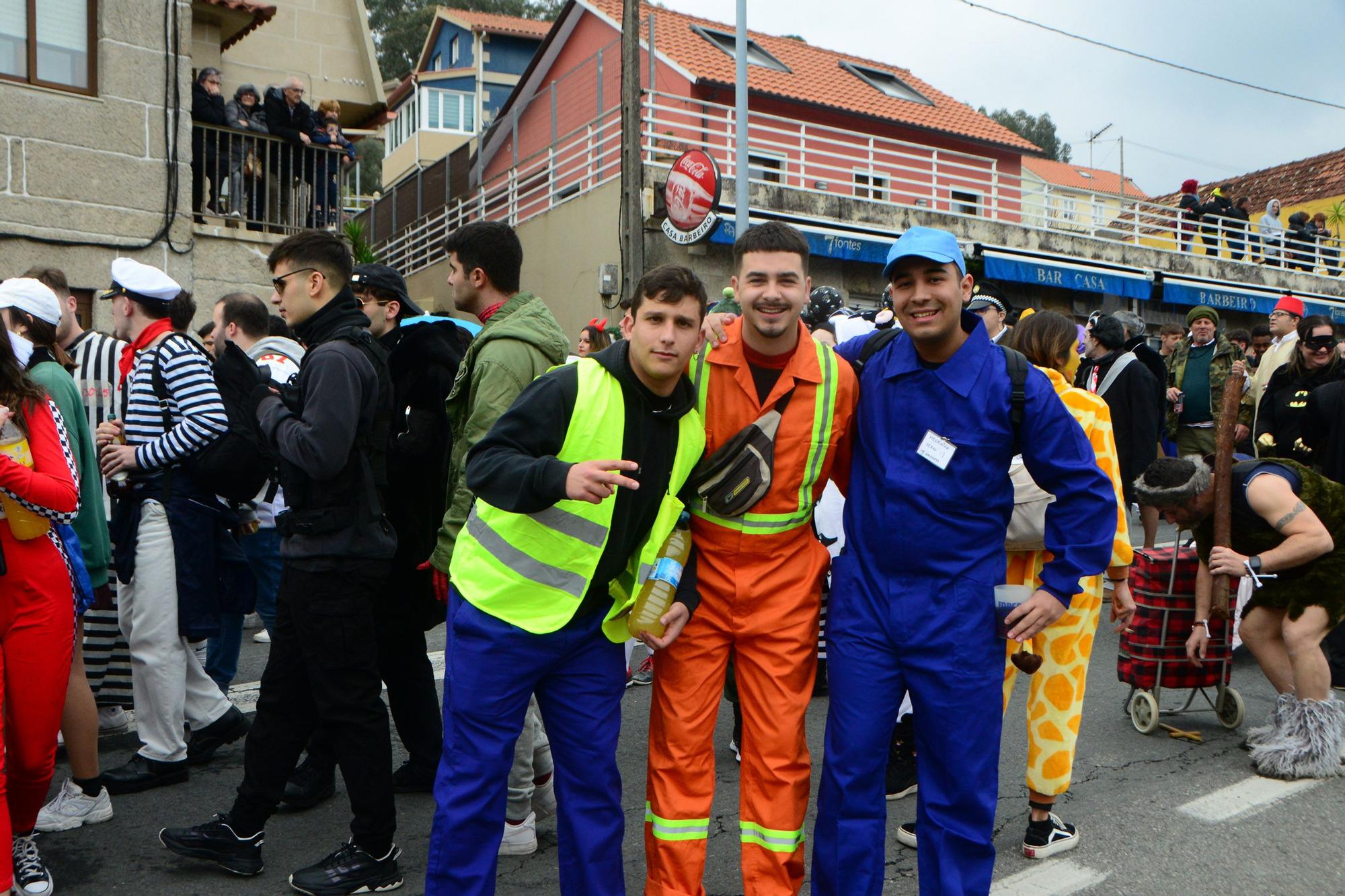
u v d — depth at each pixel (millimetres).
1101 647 6898
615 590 3035
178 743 4383
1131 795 4395
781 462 2998
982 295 5227
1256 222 35312
